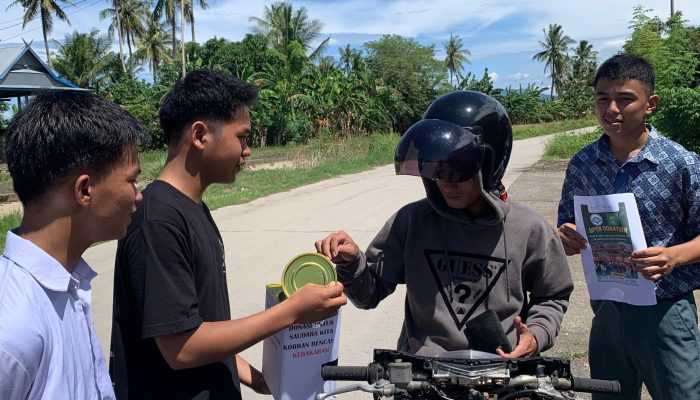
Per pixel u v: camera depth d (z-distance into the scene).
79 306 1.65
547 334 2.26
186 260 1.98
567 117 67.06
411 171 2.23
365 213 11.35
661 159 2.73
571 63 89.50
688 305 2.71
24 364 1.41
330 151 24.94
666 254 2.53
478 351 2.01
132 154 1.68
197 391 2.06
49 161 1.53
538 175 16.92
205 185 2.14
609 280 2.76
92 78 42.28
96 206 1.62
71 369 1.55
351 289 2.45
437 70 56.47
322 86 35.66
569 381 1.83
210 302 2.06
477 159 2.21
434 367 1.86
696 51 22.30
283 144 35.84
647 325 2.72
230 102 2.08
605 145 2.93
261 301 6.36
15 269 1.49
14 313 1.43
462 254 2.40
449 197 2.32
